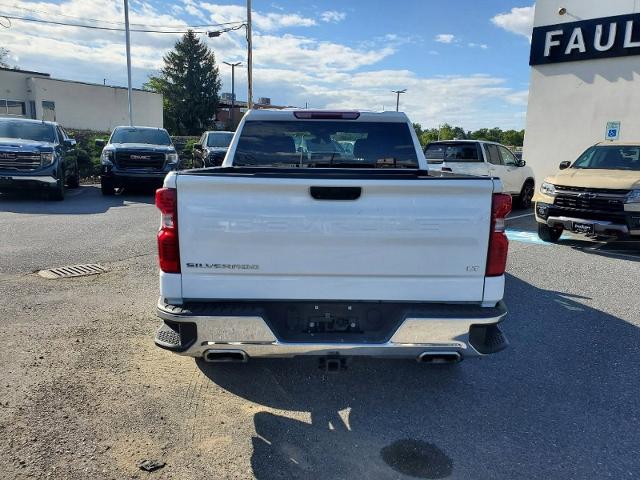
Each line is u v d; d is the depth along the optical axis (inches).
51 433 124.2
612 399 148.6
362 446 123.9
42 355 165.5
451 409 141.9
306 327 129.2
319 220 122.3
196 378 155.7
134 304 215.2
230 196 121.6
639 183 328.2
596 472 115.5
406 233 123.3
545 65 647.1
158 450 119.6
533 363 171.6
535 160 672.4
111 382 150.4
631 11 569.6
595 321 211.0
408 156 202.7
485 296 127.3
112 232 361.4
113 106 1756.9
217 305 125.6
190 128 3080.7
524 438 128.5
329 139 200.5
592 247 366.3
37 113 1547.7
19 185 493.4
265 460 117.3
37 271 260.2
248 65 1194.0
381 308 128.3
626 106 589.0
